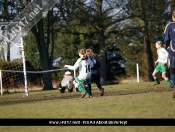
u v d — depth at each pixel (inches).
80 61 1579.7
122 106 1136.2
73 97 1708.9
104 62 4409.5
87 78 1584.6
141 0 4254.4
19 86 3277.6
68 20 4033.0
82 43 5787.4
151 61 4739.2
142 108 1085.1
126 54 6245.1
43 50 3882.9
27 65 4899.1
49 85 3782.0
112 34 4579.2
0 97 2065.7
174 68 1328.7
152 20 4451.3
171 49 1325.0
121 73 5954.7
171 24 1318.9
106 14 4160.9
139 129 810.2
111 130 807.1
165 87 2116.1
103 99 1373.0
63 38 5836.6
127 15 4224.9
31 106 1251.8
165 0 4397.1
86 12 4018.2
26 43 5639.8
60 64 5920.3
